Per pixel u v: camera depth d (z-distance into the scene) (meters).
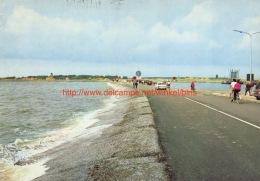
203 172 7.02
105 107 34.22
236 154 8.44
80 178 8.00
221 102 27.16
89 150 11.54
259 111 19.27
